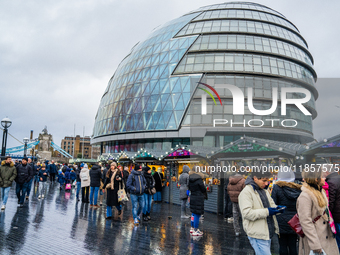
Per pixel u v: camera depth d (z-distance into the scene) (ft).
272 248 26.37
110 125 151.23
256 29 137.49
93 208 47.52
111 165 39.06
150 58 147.43
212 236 29.81
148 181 38.42
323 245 15.34
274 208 15.33
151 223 36.19
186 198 40.60
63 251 23.06
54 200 56.70
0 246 23.73
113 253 23.08
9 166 42.75
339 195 19.51
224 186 42.86
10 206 46.29
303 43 146.72
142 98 137.18
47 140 261.85
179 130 119.96
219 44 132.05
